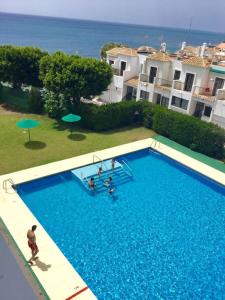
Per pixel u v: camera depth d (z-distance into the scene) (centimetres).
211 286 1606
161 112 3491
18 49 4216
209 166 2870
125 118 3744
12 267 949
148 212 2203
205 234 2009
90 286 1545
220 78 3422
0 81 4331
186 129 3244
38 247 1709
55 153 2852
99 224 2027
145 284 1584
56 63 3484
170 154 3058
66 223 2011
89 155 2869
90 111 3438
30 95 3947
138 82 4169
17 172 2453
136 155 3105
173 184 2628
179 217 2173
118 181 2577
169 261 1752
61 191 2373
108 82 3703
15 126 3422
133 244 1867
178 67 3806
